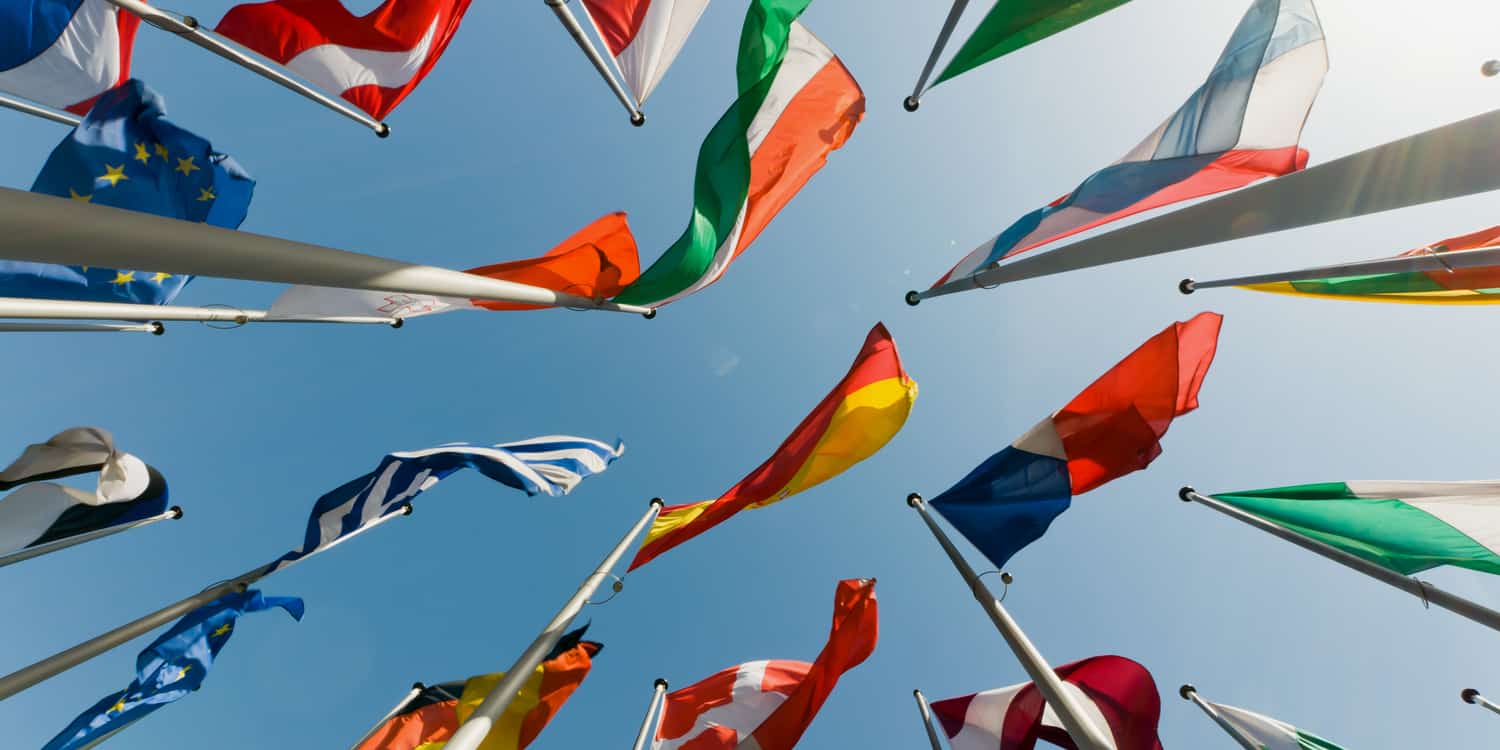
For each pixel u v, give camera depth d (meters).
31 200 1.78
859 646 6.53
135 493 6.52
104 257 1.95
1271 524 7.12
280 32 4.95
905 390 6.75
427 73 5.51
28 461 6.36
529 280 5.91
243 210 5.81
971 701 6.55
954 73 4.90
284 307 6.56
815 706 6.23
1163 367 5.79
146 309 5.80
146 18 4.75
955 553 6.29
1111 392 6.03
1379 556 6.28
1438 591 5.91
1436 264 5.51
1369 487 6.34
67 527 6.69
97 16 5.51
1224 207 3.38
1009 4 4.22
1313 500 6.62
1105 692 5.72
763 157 5.80
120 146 5.10
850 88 5.62
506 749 6.55
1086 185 5.13
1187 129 4.59
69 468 6.55
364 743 6.89
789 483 6.88
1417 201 2.68
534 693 6.85
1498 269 6.24
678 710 7.46
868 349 6.72
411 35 5.08
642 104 5.39
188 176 5.43
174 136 5.28
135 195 5.23
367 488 7.11
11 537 6.32
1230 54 4.35
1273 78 4.27
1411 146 2.63
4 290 5.33
